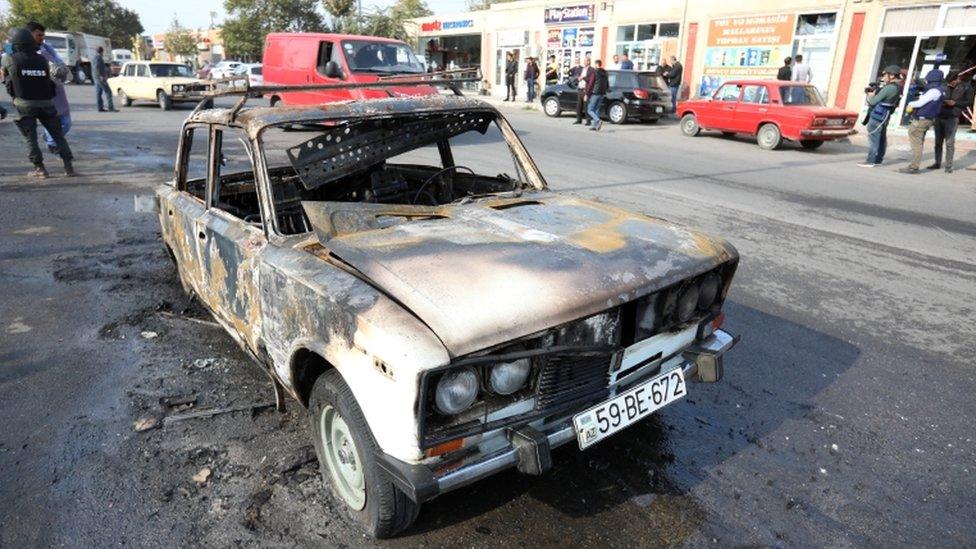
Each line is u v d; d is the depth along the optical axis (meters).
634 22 22.78
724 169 10.96
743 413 3.40
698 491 2.77
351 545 2.40
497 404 2.13
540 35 27.03
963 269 5.81
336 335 2.21
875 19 16.27
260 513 2.56
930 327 4.54
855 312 4.79
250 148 2.94
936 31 15.19
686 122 15.65
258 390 3.50
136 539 2.42
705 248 2.74
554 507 2.64
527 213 3.00
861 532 2.55
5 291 4.88
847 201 8.56
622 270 2.39
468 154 9.87
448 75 4.06
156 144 12.43
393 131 3.48
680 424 3.29
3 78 8.63
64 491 2.68
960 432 3.26
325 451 2.59
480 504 2.64
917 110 10.81
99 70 18.48
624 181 9.53
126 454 2.93
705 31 20.39
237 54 47.62
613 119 17.81
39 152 8.96
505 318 2.06
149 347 4.00
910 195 9.02
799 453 3.06
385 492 2.21
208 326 4.33
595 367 2.38
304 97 12.79
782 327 4.51
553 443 2.25
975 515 2.66
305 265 2.48
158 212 4.54
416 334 1.95
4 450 2.95
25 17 61.53
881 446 3.13
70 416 3.23
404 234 2.63
